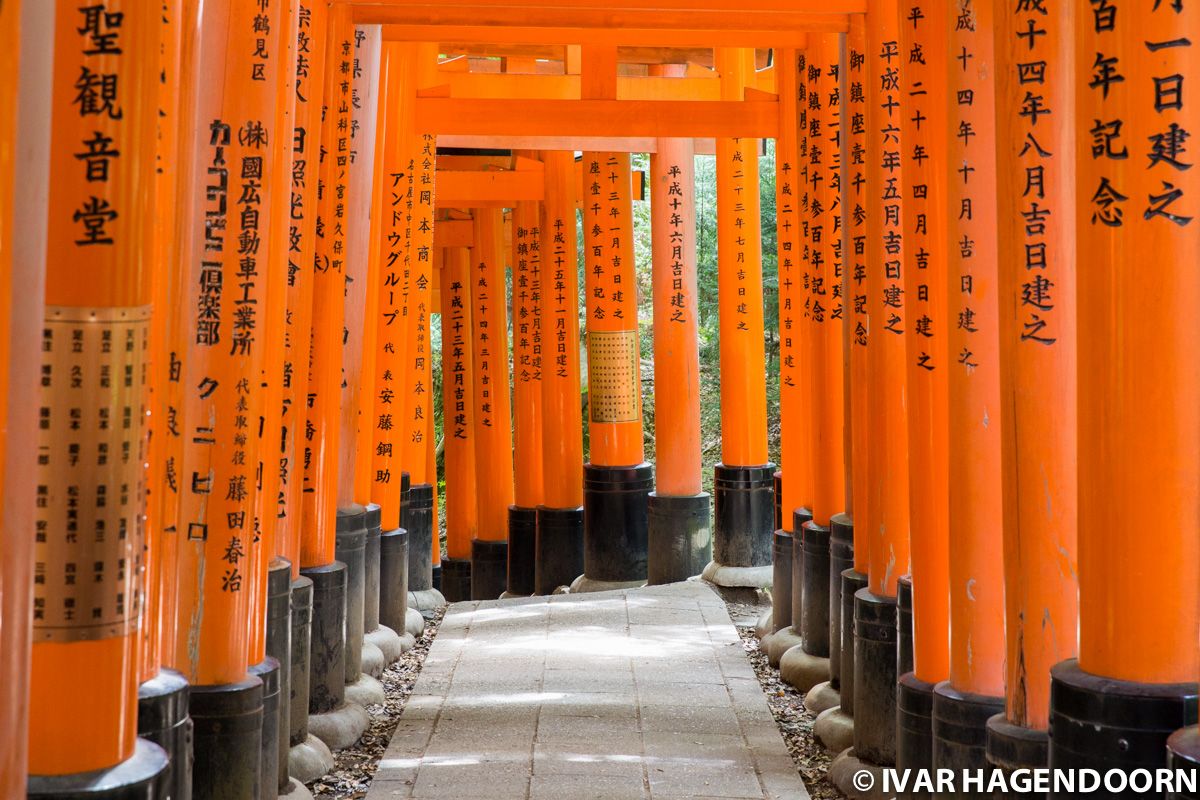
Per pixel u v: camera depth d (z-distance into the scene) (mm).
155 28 3635
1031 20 4742
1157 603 4020
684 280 12984
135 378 3625
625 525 13789
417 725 7645
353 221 8375
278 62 5289
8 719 2975
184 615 5164
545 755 7035
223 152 5148
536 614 11203
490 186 14766
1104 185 3996
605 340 13742
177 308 5090
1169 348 3949
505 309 16906
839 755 6922
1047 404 4816
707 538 13070
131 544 3650
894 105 6676
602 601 11641
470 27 9008
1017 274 4852
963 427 5387
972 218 5348
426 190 12078
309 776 6629
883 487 6781
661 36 9023
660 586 12203
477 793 6402
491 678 8836
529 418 16062
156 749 3797
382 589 10078
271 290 5641
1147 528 4012
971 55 5340
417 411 13562
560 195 14664
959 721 5344
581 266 25469
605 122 10203
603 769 6805
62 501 3535
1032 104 4766
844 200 7629
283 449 6711
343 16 7512
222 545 5176
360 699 8047
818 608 8773
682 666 9141
